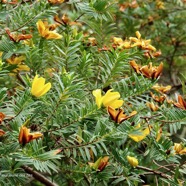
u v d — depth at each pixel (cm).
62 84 66
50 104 68
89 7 88
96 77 89
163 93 84
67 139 72
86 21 96
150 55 87
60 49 79
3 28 84
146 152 79
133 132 65
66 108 68
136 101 78
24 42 83
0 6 82
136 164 73
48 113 71
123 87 79
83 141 67
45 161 60
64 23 89
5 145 62
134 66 80
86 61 81
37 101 63
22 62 92
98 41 97
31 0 89
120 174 75
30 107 67
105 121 66
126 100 78
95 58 95
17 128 62
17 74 94
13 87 98
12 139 65
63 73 69
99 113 68
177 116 75
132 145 92
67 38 80
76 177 74
